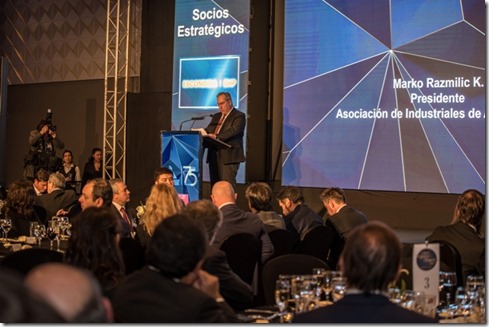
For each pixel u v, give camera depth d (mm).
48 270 1489
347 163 9484
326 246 6051
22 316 1103
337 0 9555
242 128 8609
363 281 2395
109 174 11469
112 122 11469
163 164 8305
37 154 11383
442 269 4273
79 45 12539
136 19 11766
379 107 9320
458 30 8930
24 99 13266
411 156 9141
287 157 9852
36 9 13133
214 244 5207
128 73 11602
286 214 6668
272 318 3395
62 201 7398
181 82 10320
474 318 3455
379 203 9344
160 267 2730
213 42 10133
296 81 9797
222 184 5340
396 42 9242
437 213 9016
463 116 8898
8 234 6449
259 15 10312
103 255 3172
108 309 1781
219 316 2650
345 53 9523
